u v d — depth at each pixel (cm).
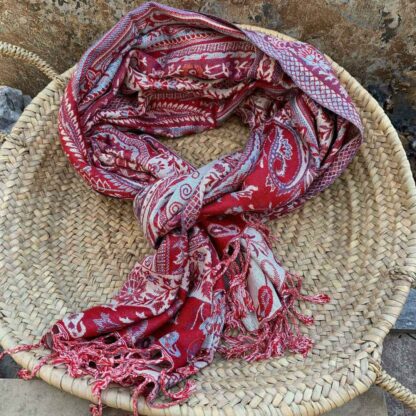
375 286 91
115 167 106
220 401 78
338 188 106
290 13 113
